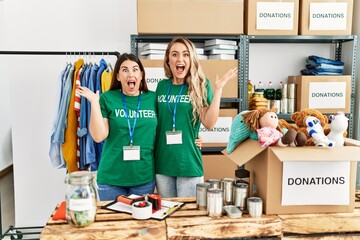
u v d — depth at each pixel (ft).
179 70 6.13
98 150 8.02
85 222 3.65
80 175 3.71
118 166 5.94
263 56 10.25
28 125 9.73
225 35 8.87
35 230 10.02
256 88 10.07
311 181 3.97
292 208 4.00
